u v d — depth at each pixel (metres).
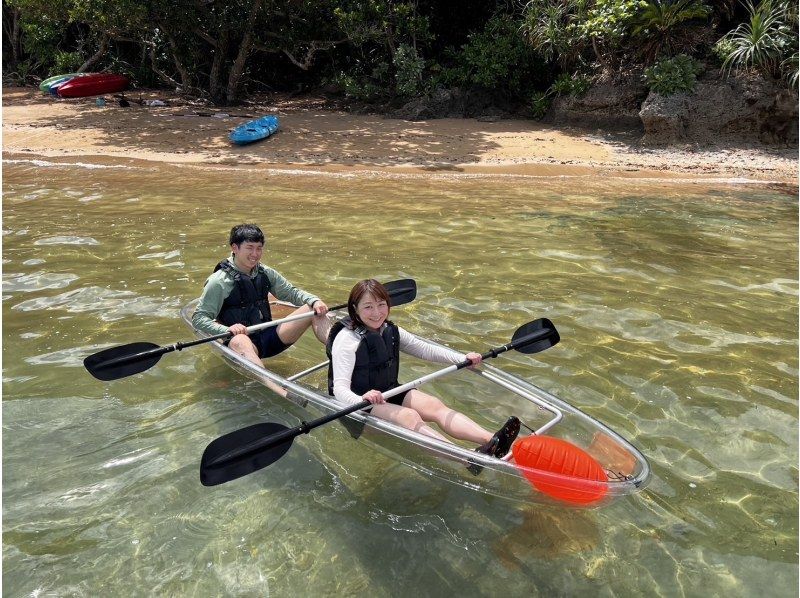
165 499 3.09
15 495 3.09
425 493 3.15
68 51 21.84
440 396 3.77
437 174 11.02
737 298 5.68
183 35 18.19
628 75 14.50
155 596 2.56
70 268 6.04
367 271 6.08
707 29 14.14
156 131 13.81
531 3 16.17
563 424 3.38
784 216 8.66
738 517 3.01
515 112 16.62
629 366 4.39
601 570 2.70
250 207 8.50
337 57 19.67
